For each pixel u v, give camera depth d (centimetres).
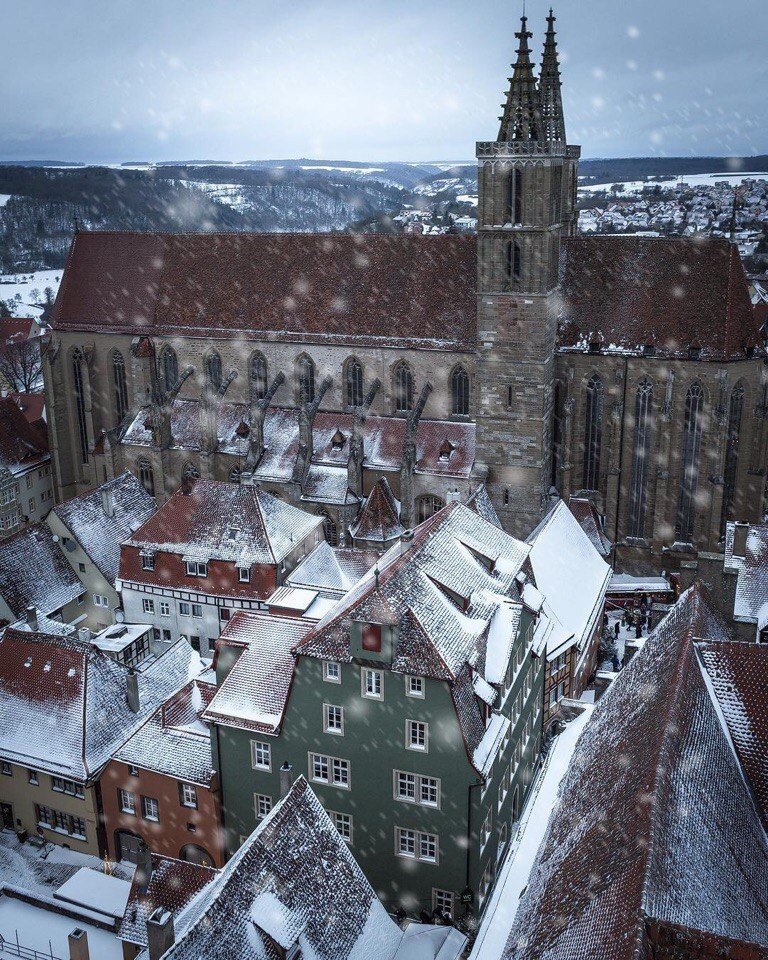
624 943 3081
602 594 9538
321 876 4791
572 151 11338
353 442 10675
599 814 4162
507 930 4781
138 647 9119
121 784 6831
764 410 10638
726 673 4884
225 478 11681
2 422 13300
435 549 6762
